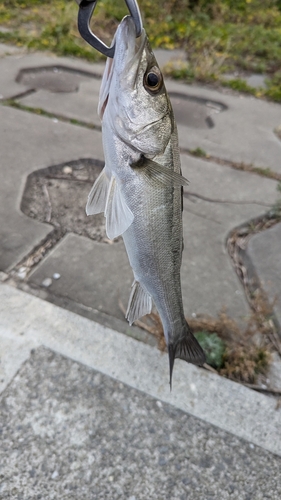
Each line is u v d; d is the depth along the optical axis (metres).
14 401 0.38
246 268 0.57
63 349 0.42
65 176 0.70
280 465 0.36
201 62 1.22
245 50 1.44
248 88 1.16
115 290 0.50
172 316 0.29
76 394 0.39
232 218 0.65
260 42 1.47
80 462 0.35
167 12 1.60
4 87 0.97
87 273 0.52
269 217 0.67
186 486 0.34
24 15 1.47
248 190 0.73
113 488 0.33
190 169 0.77
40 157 0.73
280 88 1.18
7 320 0.44
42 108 0.91
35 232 0.57
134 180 0.25
